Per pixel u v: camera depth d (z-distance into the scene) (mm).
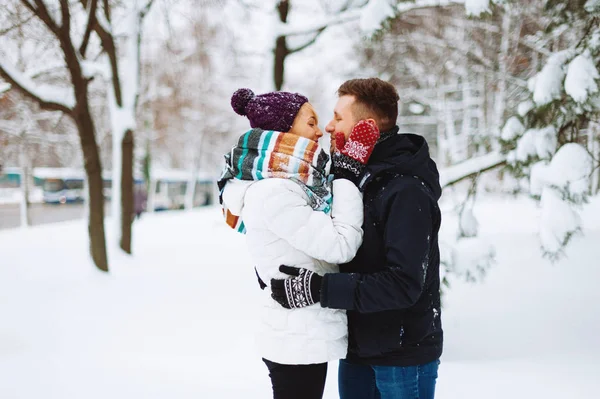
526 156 3930
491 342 4164
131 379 3602
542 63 5078
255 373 3689
